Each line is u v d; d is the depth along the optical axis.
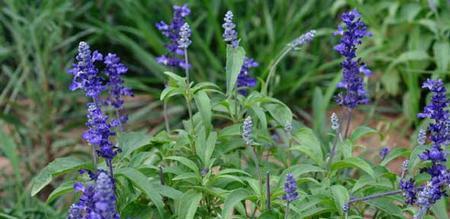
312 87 2.20
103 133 1.10
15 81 2.15
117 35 2.16
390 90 2.06
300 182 1.27
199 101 1.26
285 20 2.26
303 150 1.30
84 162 1.18
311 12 2.33
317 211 1.18
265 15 2.24
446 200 1.39
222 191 1.19
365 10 2.08
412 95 1.96
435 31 1.98
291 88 2.17
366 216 1.50
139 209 1.20
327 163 1.29
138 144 1.22
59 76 2.01
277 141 1.69
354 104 1.33
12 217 1.45
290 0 2.34
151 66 2.16
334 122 1.28
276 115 1.34
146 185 1.13
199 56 2.23
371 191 1.27
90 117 1.11
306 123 2.13
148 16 2.29
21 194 1.73
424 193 1.10
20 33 2.01
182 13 1.46
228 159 1.33
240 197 1.15
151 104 2.09
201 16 2.23
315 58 2.18
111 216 0.97
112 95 1.35
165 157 1.24
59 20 2.09
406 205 1.29
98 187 0.94
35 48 2.03
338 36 2.22
